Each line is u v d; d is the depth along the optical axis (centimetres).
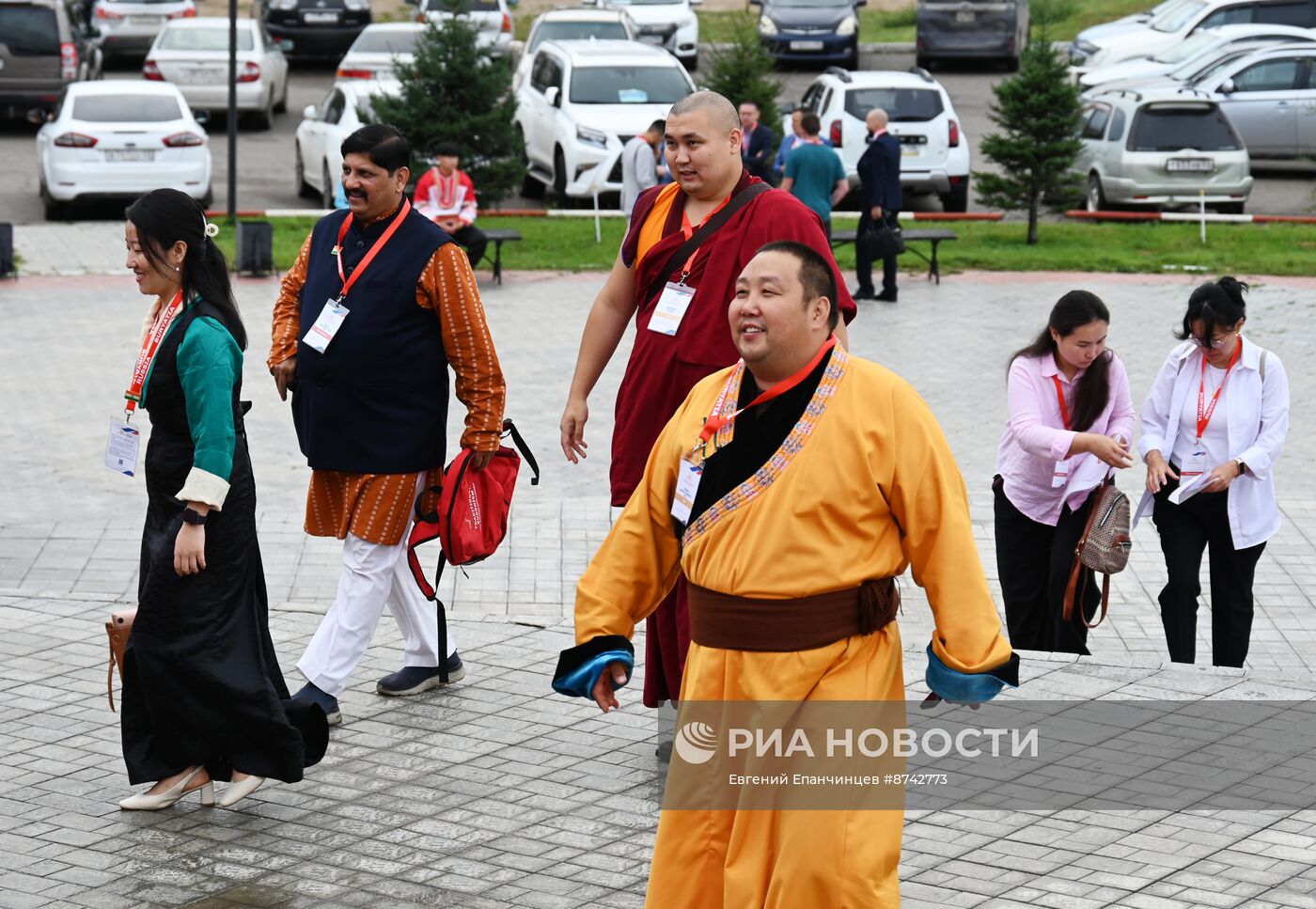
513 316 1644
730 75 2300
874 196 1708
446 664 719
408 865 559
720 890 452
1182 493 750
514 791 617
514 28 3734
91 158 2108
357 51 2695
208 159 2155
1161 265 1912
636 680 735
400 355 658
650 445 606
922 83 2359
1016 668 435
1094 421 732
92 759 643
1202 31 2941
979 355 1498
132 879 547
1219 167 2236
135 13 3328
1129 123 2259
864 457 430
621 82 2295
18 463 1124
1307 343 1544
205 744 586
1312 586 938
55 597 829
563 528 1006
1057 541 743
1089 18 3812
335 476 677
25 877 548
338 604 675
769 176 1944
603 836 582
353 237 666
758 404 441
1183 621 762
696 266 593
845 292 541
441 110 2145
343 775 632
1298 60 2577
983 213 2291
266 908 529
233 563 577
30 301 1650
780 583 432
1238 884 541
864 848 434
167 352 565
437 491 683
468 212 1778
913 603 901
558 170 2275
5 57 2727
